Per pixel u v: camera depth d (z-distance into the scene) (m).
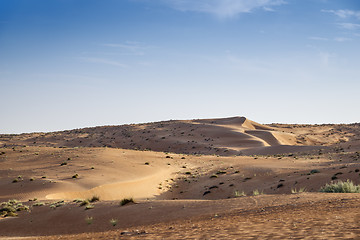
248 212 18.75
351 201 16.91
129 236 13.35
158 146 195.12
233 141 191.50
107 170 75.94
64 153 96.31
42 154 95.69
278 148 147.38
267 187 57.84
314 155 105.62
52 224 30.78
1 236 29.09
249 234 10.14
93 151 99.50
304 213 14.34
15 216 36.19
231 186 63.75
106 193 58.81
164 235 12.13
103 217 29.11
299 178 57.69
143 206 30.17
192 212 23.98
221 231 11.45
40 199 49.09
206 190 64.44
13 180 64.38
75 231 26.75
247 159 99.69
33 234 28.67
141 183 67.75
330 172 56.19
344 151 111.44
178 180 74.88
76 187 59.50
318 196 22.77
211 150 171.00
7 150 102.00
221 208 23.45
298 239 8.57
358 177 47.81
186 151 179.88
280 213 15.62
